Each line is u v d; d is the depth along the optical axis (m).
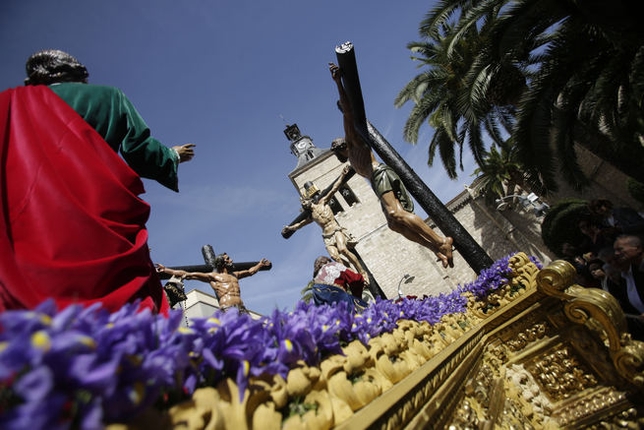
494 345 3.39
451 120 12.95
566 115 9.30
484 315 3.61
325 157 26.56
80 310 0.53
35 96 1.45
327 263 3.11
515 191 23.56
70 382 0.40
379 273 21.83
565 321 2.93
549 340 3.00
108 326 0.53
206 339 0.69
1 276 0.96
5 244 1.04
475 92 9.38
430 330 1.99
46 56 1.91
